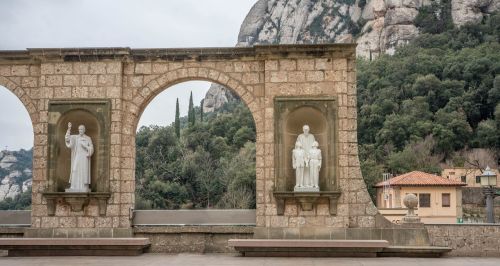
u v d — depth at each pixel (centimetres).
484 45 10469
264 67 2005
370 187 7394
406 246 1883
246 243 1839
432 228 1947
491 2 12475
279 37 19800
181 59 2028
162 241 1980
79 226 1955
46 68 2025
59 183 1984
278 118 1950
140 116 2077
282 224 1925
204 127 9831
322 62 1977
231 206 7225
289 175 1969
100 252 1900
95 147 2016
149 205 6956
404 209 3938
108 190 1956
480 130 8500
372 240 1870
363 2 16050
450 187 6178
